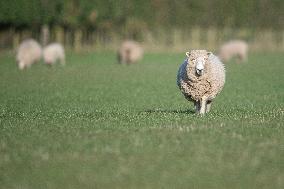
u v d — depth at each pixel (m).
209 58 64.94
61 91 107.12
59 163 41.78
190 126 54.78
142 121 59.06
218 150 44.94
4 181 37.91
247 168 40.38
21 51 160.88
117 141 48.12
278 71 153.75
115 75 141.75
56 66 169.50
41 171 39.97
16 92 105.06
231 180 37.81
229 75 141.38
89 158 43.03
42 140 49.16
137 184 37.09
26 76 136.88
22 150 45.50
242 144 47.00
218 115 63.94
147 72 151.12
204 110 65.56
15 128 55.78
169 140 48.31
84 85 118.50
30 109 80.12
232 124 56.44
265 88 112.44
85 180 37.91
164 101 92.44
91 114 68.38
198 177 38.47
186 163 41.56
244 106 81.56
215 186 36.78
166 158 42.81
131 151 44.81
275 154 44.00
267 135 50.75
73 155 43.84
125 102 90.88
